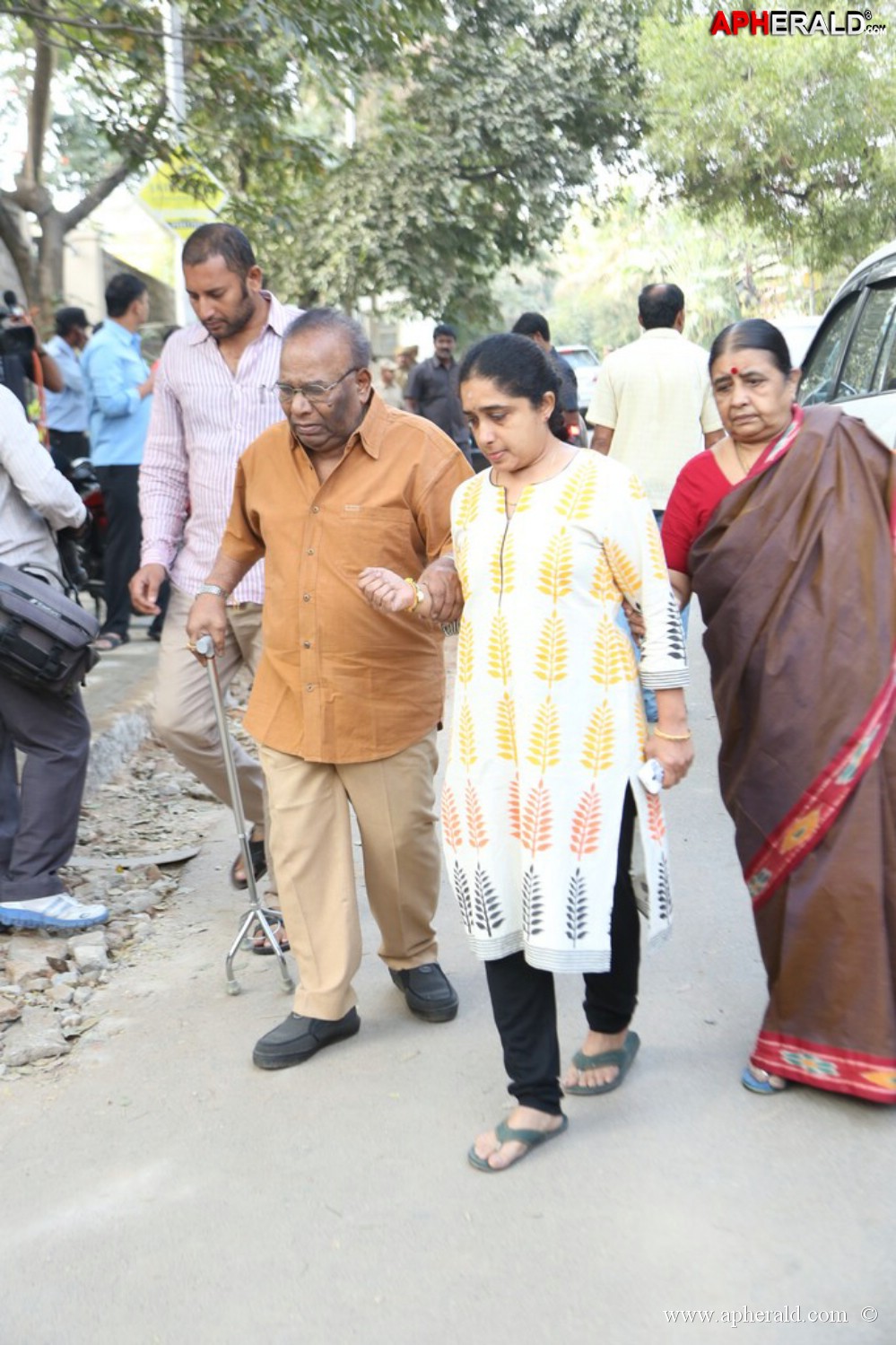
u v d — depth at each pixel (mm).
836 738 3248
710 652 3492
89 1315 2787
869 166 23734
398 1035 3943
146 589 4469
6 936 4656
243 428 4438
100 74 11141
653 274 50719
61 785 4625
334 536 3670
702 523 3516
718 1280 2758
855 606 3268
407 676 3773
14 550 4492
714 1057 3674
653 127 22172
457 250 20812
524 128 19594
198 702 4520
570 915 3053
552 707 3062
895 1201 2975
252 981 4367
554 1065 3256
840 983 3271
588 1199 3061
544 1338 2625
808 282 38438
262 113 10727
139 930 4809
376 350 32719
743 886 4922
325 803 3799
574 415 8570
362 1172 3238
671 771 3158
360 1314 2732
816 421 3359
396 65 14586
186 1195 3188
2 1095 3730
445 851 3242
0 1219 3146
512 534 3098
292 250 20312
